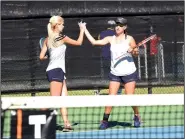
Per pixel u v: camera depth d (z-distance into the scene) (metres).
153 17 21.17
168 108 18.38
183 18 21.28
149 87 21.44
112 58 15.89
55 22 15.25
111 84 15.95
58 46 15.29
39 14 20.89
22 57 21.06
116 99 11.95
